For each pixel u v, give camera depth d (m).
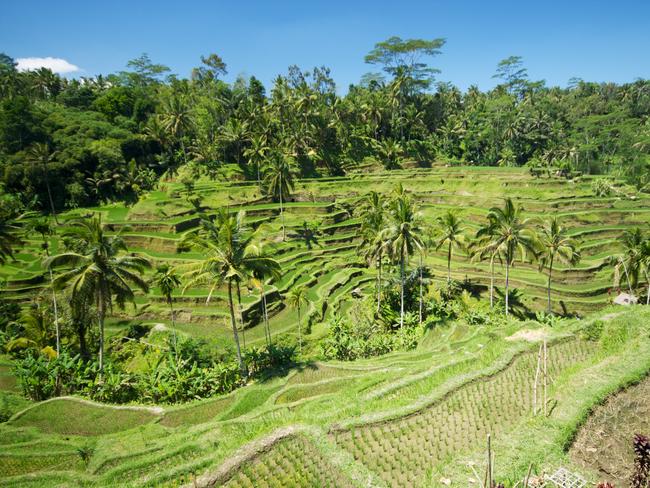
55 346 42.06
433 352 35.06
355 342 39.94
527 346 26.14
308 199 81.31
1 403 30.20
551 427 17.34
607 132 105.50
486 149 110.81
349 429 19.02
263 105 94.12
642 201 75.50
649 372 21.06
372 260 52.81
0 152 71.44
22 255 58.88
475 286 56.66
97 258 30.91
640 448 13.30
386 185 86.44
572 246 46.84
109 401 31.44
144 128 86.12
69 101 94.31
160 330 44.88
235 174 81.00
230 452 18.16
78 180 73.81
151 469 20.58
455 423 19.41
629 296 44.91
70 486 19.61
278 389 30.61
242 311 46.50
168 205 69.62
